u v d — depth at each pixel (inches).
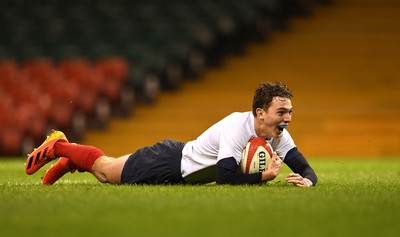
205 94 2255.2
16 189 669.3
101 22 2364.7
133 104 2154.3
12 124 1886.1
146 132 2098.9
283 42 2434.8
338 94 2213.3
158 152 732.7
